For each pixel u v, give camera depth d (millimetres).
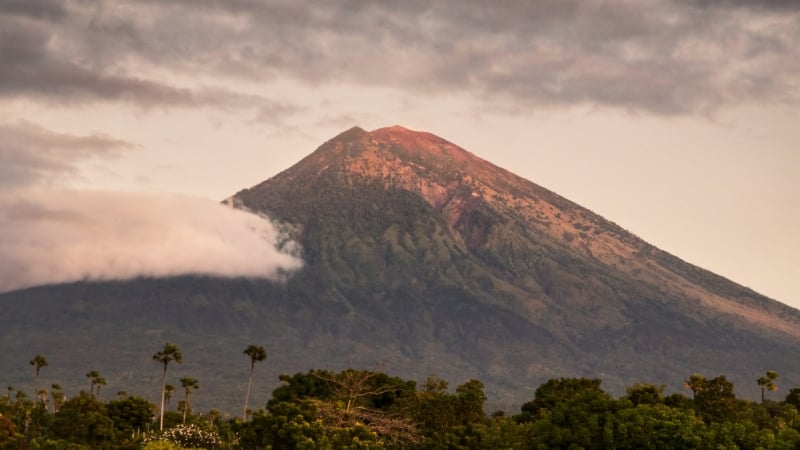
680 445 154125
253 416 175750
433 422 195000
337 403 189125
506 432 173000
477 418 199000
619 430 156125
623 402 161625
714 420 195125
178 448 184875
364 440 170750
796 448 155500
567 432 159000
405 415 196750
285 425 168875
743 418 197625
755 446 154250
